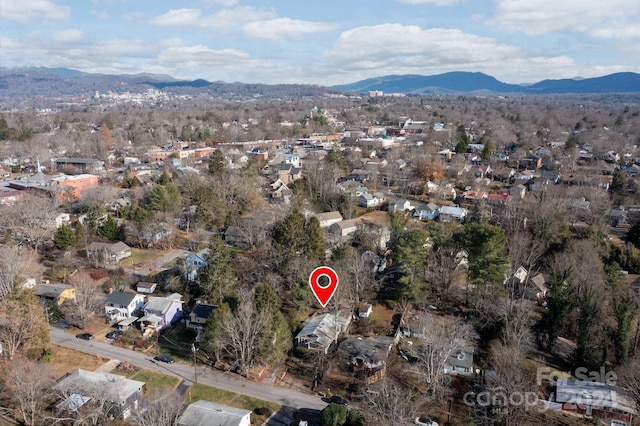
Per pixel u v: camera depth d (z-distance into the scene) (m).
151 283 71.31
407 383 51.50
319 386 51.00
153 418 40.75
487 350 57.09
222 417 42.97
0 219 81.62
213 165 115.12
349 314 63.53
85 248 82.06
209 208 92.06
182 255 83.12
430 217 101.44
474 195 109.31
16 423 43.31
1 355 52.47
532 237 84.69
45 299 65.31
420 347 56.41
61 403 43.94
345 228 90.31
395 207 103.94
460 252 74.88
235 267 73.19
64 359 54.16
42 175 112.25
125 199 102.38
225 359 55.50
